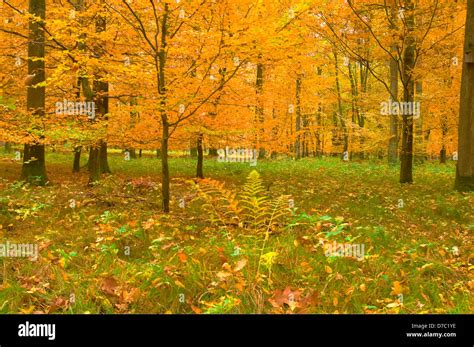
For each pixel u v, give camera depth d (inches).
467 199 366.3
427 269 189.2
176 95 295.4
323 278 178.9
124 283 165.2
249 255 184.4
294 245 205.9
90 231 247.9
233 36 269.7
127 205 326.6
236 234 239.5
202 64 303.7
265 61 314.8
